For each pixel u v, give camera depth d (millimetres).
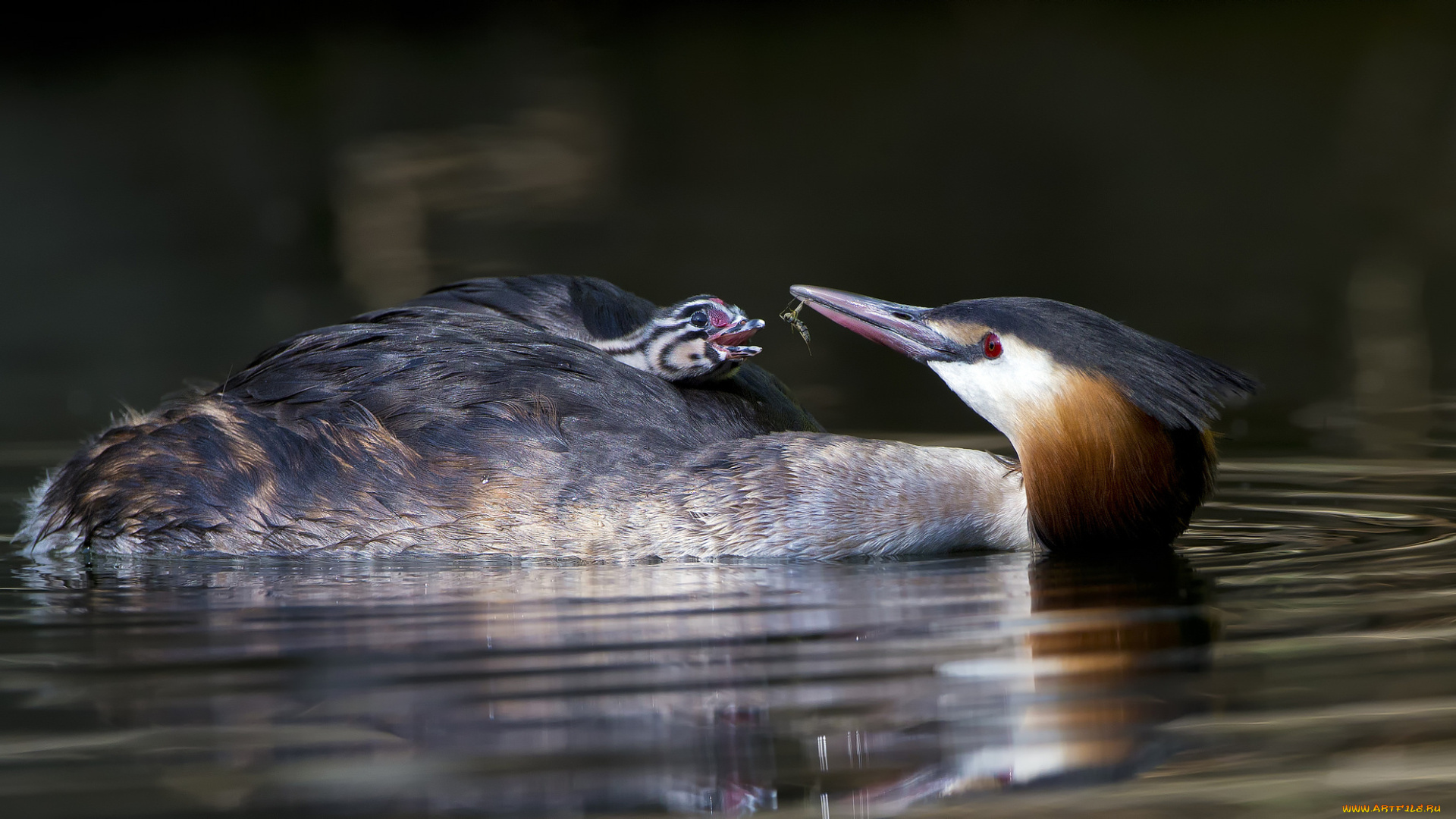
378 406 10945
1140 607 8867
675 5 45875
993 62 39938
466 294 12461
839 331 21906
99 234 28672
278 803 6148
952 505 10875
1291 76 37031
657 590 9555
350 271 25234
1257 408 16703
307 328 21312
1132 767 6516
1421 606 8703
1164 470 10422
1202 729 6891
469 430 10773
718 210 29438
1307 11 41062
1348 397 17094
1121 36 40750
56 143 34844
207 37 42844
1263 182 30734
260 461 10898
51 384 18828
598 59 42562
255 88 39094
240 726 6977
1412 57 37469
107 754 6668
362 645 8219
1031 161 32969
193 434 11125
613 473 10688
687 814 6066
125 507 11070
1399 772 6398
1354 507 12016
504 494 10633
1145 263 25344
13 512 12859
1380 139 32875
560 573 10164
